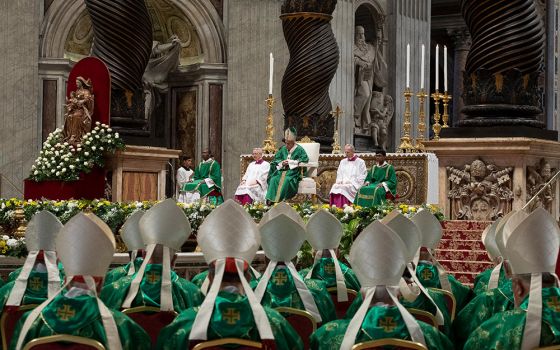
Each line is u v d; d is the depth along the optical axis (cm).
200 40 2456
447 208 1171
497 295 577
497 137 1145
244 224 462
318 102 1788
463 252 1113
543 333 447
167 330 467
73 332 439
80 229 447
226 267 457
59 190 1348
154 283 567
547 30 3347
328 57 1775
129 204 1130
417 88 2953
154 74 2452
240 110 2461
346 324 473
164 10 2456
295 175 1495
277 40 2483
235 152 2458
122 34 1453
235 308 452
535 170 1165
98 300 450
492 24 1166
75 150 1366
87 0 1456
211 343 448
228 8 2469
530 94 1174
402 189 1706
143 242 616
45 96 2217
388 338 447
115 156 1402
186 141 2481
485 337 459
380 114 2816
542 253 451
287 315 562
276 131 2473
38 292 572
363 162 1678
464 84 1192
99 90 1405
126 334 456
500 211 1139
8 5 2172
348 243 1082
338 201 1669
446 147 1161
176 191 2461
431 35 3509
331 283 642
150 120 2492
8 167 2156
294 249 568
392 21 2886
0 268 1026
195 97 2469
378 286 457
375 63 2841
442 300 596
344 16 2677
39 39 2220
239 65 2462
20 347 440
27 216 1085
